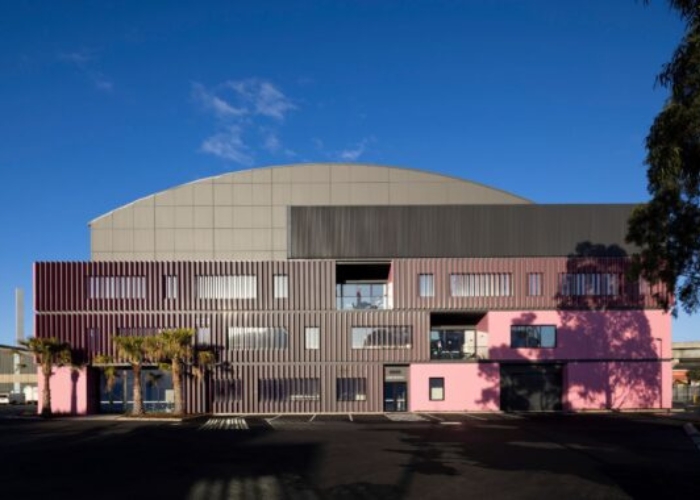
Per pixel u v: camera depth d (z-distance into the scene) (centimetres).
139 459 2034
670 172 2120
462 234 4816
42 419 3969
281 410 4544
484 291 4675
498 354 4644
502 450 2270
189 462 1966
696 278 2719
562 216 4853
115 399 4644
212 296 4616
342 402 4572
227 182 5269
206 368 4553
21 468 1858
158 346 4066
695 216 2616
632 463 1950
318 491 1508
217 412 4531
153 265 4609
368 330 4638
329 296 4647
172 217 5212
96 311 4550
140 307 4569
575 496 1449
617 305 4697
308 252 4791
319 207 4831
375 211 4831
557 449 2302
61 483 1617
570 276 4719
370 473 1759
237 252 5191
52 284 4556
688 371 7769
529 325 4675
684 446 2403
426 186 5409
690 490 1516
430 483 1611
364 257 4778
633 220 2959
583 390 4634
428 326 4644
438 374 4616
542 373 4738
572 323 4678
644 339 4688
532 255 4800
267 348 4594
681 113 2002
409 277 4681
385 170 5403
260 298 4625
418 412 4534
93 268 4584
